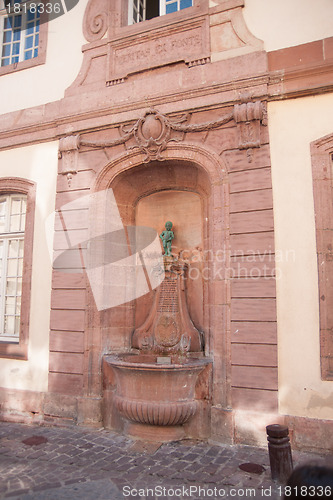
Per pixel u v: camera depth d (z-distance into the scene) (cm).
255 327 438
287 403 418
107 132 557
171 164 531
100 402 500
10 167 620
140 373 446
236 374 438
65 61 614
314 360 416
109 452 414
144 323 566
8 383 560
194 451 414
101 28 595
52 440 452
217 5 525
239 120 472
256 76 474
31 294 567
